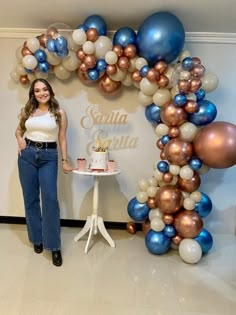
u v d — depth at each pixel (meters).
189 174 2.41
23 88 3.01
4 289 1.95
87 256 2.49
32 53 2.58
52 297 1.89
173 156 2.39
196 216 2.43
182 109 2.41
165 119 2.46
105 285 2.05
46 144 2.34
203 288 2.05
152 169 3.06
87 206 3.15
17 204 3.18
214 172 3.02
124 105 3.01
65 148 2.52
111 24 2.73
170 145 2.41
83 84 2.99
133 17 2.58
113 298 1.90
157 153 3.04
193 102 2.38
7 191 3.16
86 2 2.33
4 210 3.20
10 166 3.12
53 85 2.99
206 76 2.49
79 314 1.73
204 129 2.36
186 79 2.31
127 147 3.05
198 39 2.87
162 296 1.94
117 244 2.77
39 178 2.35
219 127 2.30
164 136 2.56
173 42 2.38
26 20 2.70
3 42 2.96
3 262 2.33
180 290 2.02
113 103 3.01
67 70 2.73
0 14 2.58
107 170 2.62
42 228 2.39
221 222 3.09
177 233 2.51
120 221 3.16
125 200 3.12
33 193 2.44
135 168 3.07
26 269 2.23
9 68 2.99
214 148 2.25
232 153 2.24
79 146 3.06
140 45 2.46
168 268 2.33
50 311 1.75
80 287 2.01
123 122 3.02
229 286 2.09
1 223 3.20
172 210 2.43
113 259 2.46
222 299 1.93
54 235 2.33
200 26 2.70
